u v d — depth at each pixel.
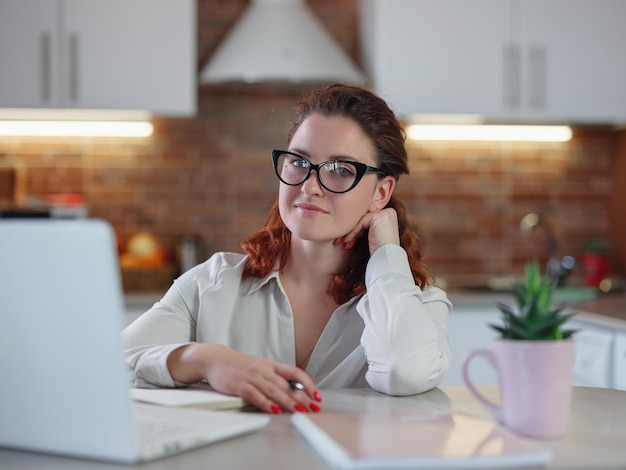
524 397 0.97
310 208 1.48
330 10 3.62
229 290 1.60
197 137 3.52
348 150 1.49
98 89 3.13
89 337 0.85
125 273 3.23
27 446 0.92
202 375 1.21
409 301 1.37
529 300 1.00
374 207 1.59
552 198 3.68
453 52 3.28
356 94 1.54
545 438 0.97
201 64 3.52
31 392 0.89
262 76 3.14
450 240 3.64
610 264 3.69
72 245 0.83
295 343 1.59
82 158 3.46
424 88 3.26
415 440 0.91
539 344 0.97
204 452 0.91
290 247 1.63
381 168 1.56
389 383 1.28
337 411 1.14
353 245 1.57
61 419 0.88
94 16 3.12
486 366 3.08
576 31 3.33
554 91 3.33
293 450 0.92
